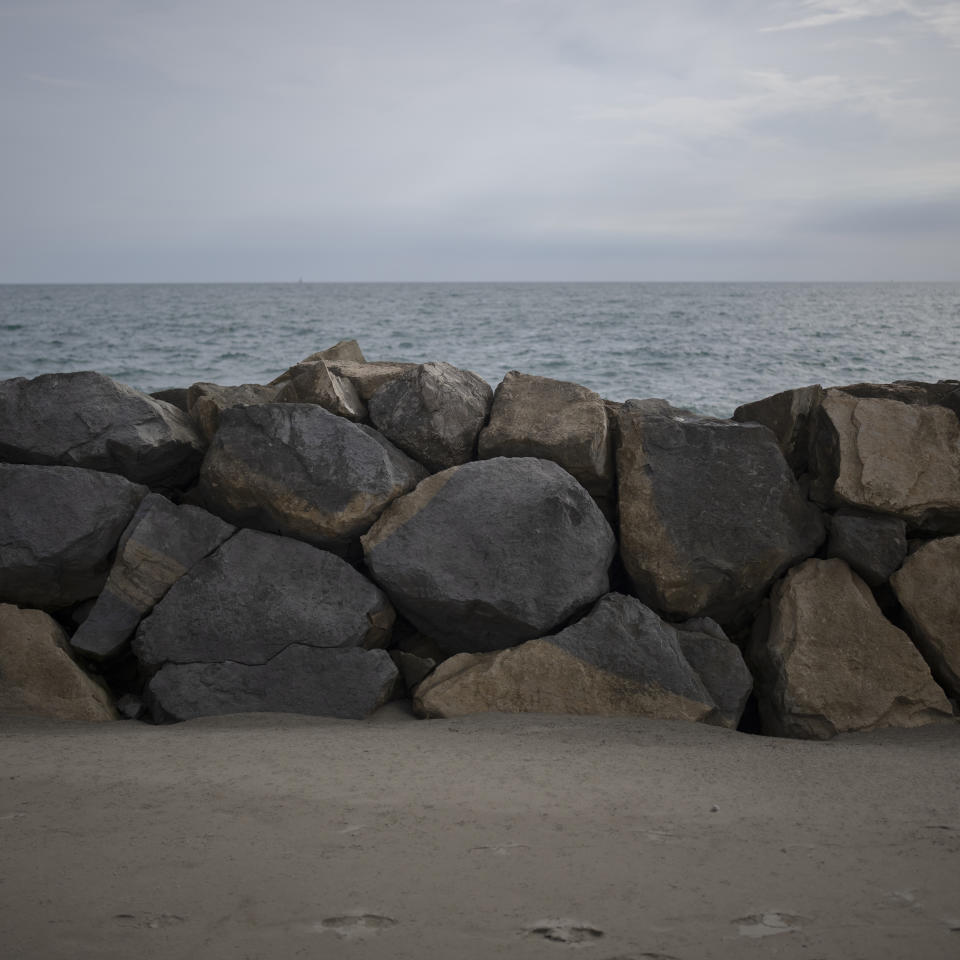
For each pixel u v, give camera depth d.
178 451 5.70
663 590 5.20
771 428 5.82
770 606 5.25
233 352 27.50
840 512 5.44
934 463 5.38
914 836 2.90
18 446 5.49
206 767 3.61
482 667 4.81
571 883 2.55
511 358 25.16
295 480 5.28
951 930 2.29
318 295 135.50
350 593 5.04
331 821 3.01
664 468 5.43
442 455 5.65
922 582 5.07
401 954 2.19
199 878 2.59
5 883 2.56
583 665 4.75
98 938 2.27
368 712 4.76
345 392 5.86
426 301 94.62
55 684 4.71
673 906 2.42
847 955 2.17
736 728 4.79
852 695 4.68
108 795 3.26
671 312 61.47
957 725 4.64
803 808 3.17
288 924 2.34
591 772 3.58
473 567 4.98
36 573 5.14
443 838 2.86
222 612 4.97
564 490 5.18
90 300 104.94
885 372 21.83
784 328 40.78
